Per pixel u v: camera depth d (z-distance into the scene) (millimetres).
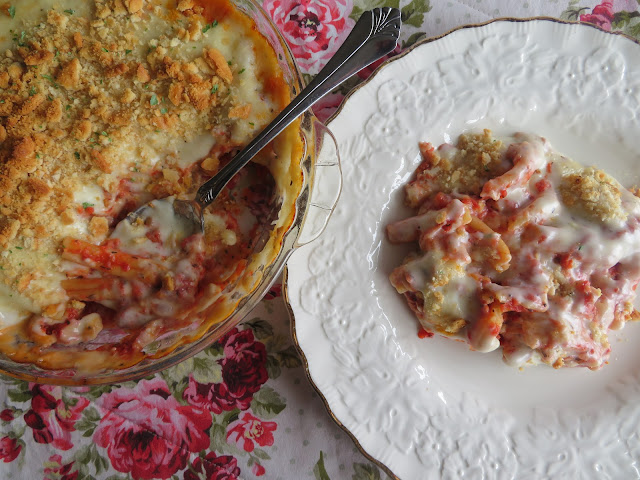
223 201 268
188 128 245
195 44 236
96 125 237
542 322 270
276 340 291
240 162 239
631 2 308
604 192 277
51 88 232
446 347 287
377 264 288
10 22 230
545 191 282
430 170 291
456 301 271
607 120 294
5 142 233
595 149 300
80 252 242
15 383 287
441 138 293
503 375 287
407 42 305
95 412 287
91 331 253
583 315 273
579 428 280
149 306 255
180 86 234
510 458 276
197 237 256
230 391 287
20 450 284
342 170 285
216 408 287
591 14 308
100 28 230
